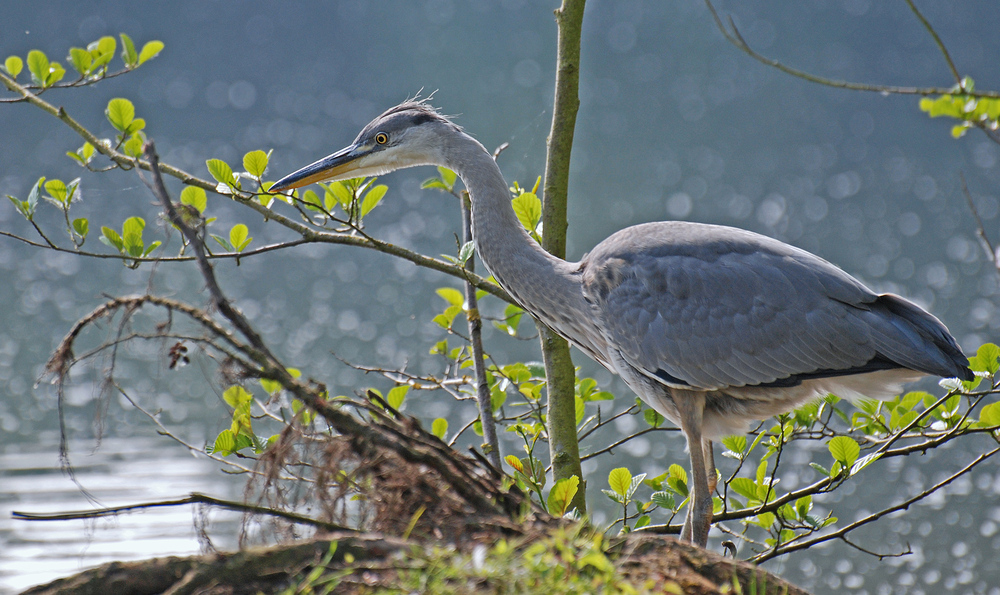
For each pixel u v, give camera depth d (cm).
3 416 1484
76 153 806
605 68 4200
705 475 741
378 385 1581
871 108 3712
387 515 512
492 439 763
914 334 709
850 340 711
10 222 2486
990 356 759
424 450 511
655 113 3725
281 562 464
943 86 3541
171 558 470
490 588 434
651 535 525
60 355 494
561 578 438
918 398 821
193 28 4300
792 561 1130
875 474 1327
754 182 2930
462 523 498
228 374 492
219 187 771
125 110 800
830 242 2356
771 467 1302
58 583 458
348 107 3766
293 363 1686
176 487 1229
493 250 810
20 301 2016
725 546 755
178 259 754
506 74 3900
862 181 2908
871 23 4234
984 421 758
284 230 2461
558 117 826
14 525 1107
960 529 1174
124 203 2655
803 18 4309
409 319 1942
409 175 2986
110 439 1408
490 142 2977
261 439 690
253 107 3738
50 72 831
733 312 730
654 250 764
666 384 754
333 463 504
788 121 3625
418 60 4112
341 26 4425
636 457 1352
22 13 3903
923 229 2441
